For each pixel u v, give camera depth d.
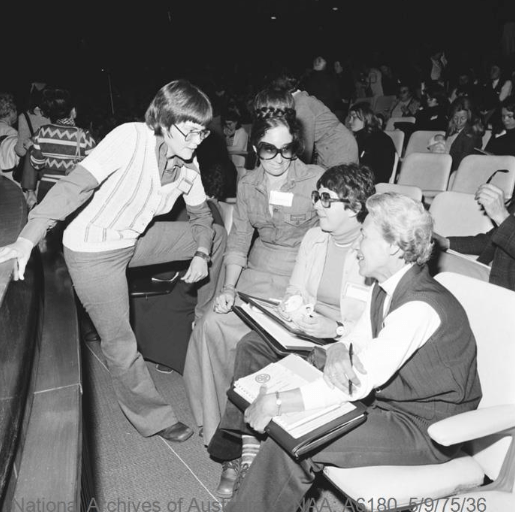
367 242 1.50
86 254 1.91
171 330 2.75
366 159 4.85
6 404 1.22
